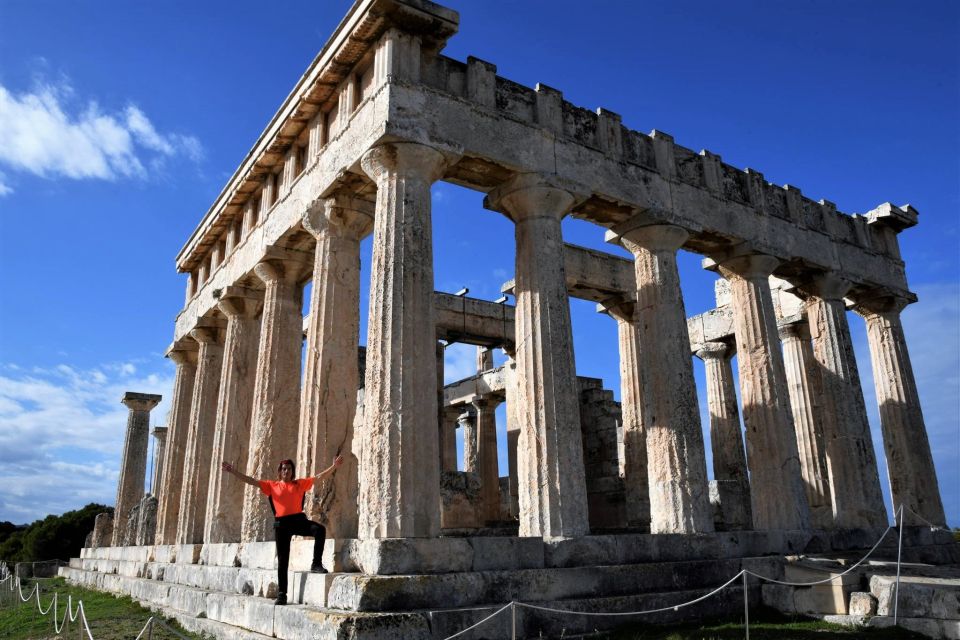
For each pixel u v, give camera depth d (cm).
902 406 2266
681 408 1616
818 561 1504
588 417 2683
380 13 1366
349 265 1555
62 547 4991
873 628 1245
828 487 2316
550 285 1465
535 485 1352
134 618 1620
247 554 1503
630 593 1307
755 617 1380
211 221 2250
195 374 2642
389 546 1102
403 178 1333
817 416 2403
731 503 2350
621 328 2417
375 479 1179
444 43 1448
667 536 1458
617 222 1775
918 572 1423
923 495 2191
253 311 2111
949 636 1170
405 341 1242
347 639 945
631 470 2262
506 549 1219
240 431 1995
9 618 1859
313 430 1413
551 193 1512
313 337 1494
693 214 1791
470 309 2703
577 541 1314
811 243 2091
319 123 1644
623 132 1741
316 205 1578
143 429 3722
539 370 1412
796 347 2452
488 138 1451
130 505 3531
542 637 1127
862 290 2311
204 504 2167
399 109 1335
